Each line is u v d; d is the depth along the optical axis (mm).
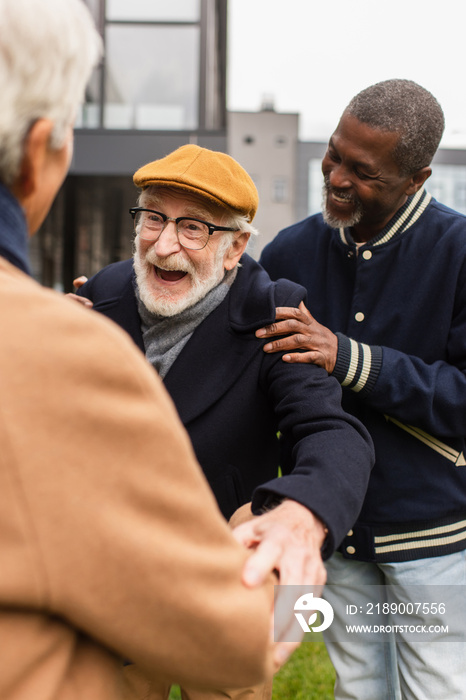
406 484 1604
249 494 1394
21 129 652
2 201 653
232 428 1346
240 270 1479
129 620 605
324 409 1231
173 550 620
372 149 1494
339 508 981
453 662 1639
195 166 1319
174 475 638
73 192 10492
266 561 753
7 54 634
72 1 698
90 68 716
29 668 594
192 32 8797
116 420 600
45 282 10734
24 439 567
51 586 572
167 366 1365
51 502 569
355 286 1650
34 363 583
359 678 1740
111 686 674
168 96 9070
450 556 1655
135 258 1423
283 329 1354
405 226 1611
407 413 1506
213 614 645
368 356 1474
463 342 1543
